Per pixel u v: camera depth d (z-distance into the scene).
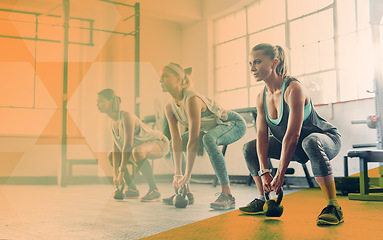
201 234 1.07
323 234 1.07
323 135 1.37
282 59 1.44
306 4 2.74
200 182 2.96
